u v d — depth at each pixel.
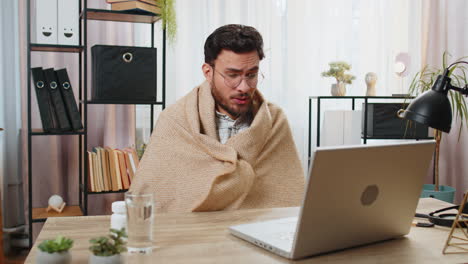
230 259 1.07
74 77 3.06
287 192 1.98
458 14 3.58
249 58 1.80
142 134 3.20
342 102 3.59
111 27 3.07
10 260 2.78
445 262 1.09
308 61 3.47
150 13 2.77
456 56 3.60
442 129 1.34
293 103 3.45
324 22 3.50
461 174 3.65
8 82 2.96
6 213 3.00
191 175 1.88
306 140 3.53
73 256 1.07
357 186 1.09
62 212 2.88
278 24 3.38
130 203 1.08
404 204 1.22
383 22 3.59
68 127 2.71
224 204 1.82
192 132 1.90
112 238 0.96
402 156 1.15
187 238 1.22
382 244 1.22
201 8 3.24
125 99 2.75
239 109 1.91
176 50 3.21
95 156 2.76
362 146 1.06
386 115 3.36
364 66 3.58
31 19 2.93
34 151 3.03
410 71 3.65
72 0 2.70
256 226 1.28
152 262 1.04
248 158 1.89
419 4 3.64
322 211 1.06
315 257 1.11
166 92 3.22
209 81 1.92
